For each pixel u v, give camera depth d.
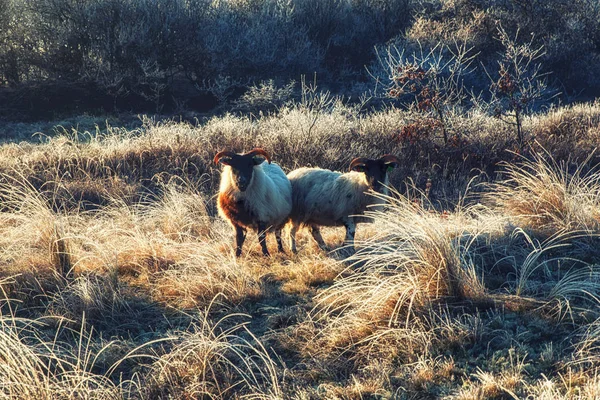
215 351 5.43
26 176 12.79
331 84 31.38
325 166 13.07
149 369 5.46
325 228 9.95
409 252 6.48
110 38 30.56
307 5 34.69
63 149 14.67
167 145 14.35
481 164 12.49
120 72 30.41
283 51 31.80
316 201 8.48
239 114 26.81
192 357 5.41
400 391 4.73
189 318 6.39
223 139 14.77
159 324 6.39
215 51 30.67
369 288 6.21
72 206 11.82
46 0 30.86
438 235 6.06
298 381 5.03
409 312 5.50
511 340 5.21
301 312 6.22
